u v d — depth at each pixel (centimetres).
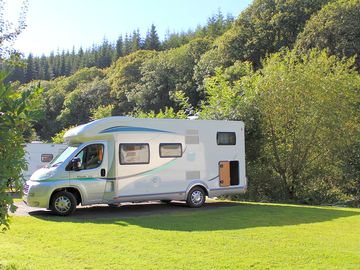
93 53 11288
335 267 616
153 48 9806
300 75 1792
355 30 3419
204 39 6097
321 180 1797
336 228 942
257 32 4544
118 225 970
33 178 1212
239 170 1448
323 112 1772
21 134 470
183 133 1357
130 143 1275
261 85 1839
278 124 1814
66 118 6562
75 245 753
